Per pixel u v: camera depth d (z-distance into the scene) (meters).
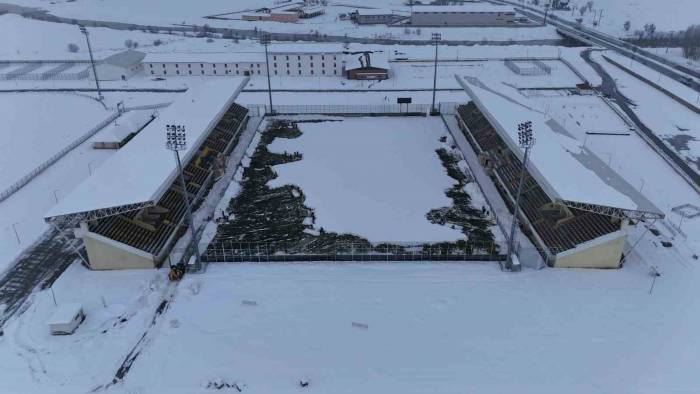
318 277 47.19
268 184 65.69
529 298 44.22
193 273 47.94
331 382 35.88
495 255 49.78
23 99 100.44
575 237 49.41
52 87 108.81
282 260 49.72
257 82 112.31
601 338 39.66
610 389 35.12
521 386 35.38
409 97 100.75
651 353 38.22
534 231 53.00
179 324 41.34
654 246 52.09
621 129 84.44
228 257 49.81
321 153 74.69
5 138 82.19
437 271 48.03
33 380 36.34
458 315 42.19
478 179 66.50
